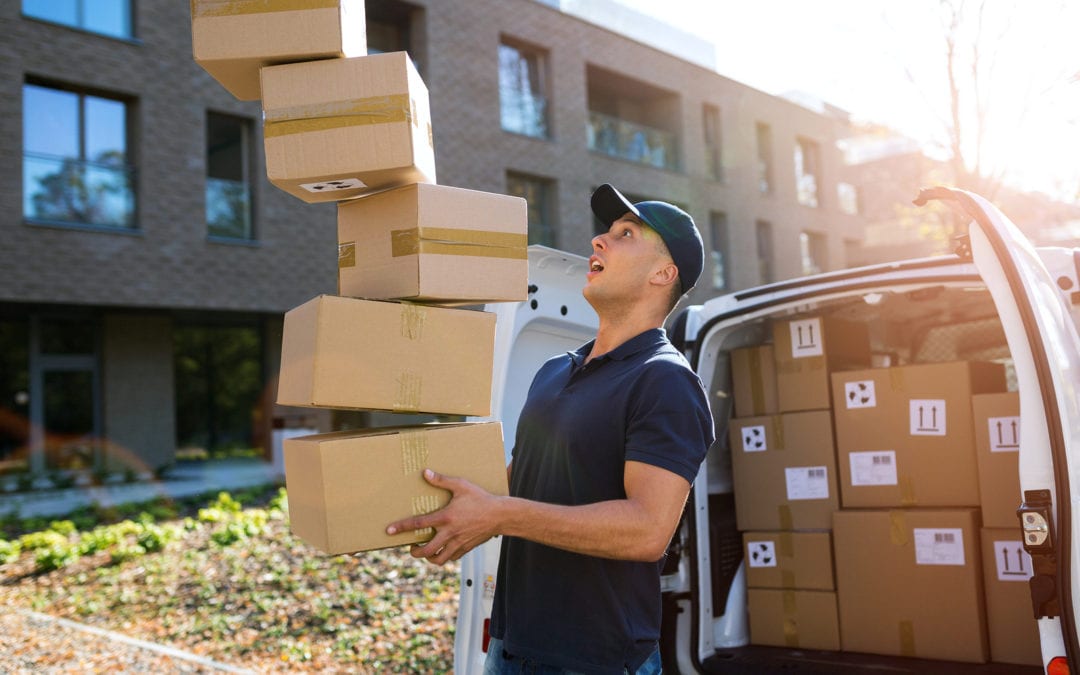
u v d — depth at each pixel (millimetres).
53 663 4926
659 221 2072
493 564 2955
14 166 12375
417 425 1916
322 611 5812
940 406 3402
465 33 16688
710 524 3699
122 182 13578
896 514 3385
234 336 18750
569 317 3443
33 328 14180
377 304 1817
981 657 3186
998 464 3225
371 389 1792
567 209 18297
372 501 1723
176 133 13984
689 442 1791
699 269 2121
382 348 1814
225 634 5551
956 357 4473
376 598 6074
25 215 12586
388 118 1834
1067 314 2611
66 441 14477
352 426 15227
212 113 14664
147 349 15125
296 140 1854
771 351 3816
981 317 4242
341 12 1844
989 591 3219
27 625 5809
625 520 1695
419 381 1854
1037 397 2189
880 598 3389
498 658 2029
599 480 1865
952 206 2561
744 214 22719
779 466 3707
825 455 3609
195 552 7848
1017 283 2248
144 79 13695
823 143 26000
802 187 25438
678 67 21141
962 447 3350
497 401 3111
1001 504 3211
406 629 5453
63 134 13172
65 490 13227
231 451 18625
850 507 3559
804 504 3641
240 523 8414
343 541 1680
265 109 1865
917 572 3322
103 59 13312
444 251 1907
